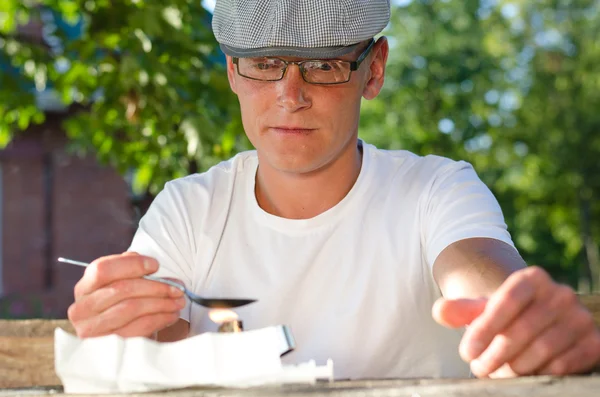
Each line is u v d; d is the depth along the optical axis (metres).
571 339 1.18
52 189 12.20
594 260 23.12
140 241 2.11
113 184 12.26
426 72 18.75
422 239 2.00
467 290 1.66
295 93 1.83
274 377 1.27
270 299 2.01
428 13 18.86
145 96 4.91
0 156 11.94
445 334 1.99
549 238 26.00
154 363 1.29
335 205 2.04
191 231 2.10
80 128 5.56
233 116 4.96
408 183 2.07
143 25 4.87
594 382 1.09
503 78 20.84
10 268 12.16
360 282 1.99
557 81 22.08
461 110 19.09
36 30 9.83
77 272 12.30
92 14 5.12
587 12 22.27
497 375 1.25
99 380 1.30
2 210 12.11
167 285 1.49
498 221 1.86
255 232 2.07
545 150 22.12
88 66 5.44
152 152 5.27
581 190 22.83
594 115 21.91
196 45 5.11
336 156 2.00
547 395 1.03
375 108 19.03
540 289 1.18
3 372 2.30
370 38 1.92
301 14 1.82
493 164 22.00
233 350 1.29
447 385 1.13
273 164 1.92
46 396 1.30
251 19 1.84
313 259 2.02
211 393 1.21
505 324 1.18
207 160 5.10
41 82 5.65
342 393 1.13
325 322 1.99
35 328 2.33
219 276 2.06
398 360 1.97
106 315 1.47
